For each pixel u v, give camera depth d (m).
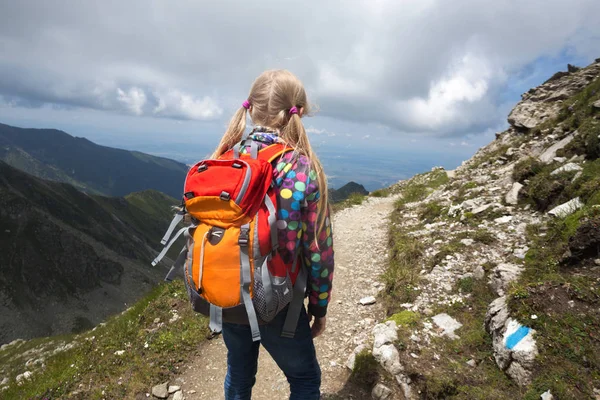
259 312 2.14
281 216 2.12
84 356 6.12
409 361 4.15
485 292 5.28
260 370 5.00
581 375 3.31
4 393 6.08
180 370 5.23
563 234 5.49
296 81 2.43
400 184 23.97
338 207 16.28
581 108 13.59
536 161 9.37
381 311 6.07
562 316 3.78
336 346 5.30
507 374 3.72
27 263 163.12
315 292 2.40
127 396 4.79
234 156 2.35
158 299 7.30
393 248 8.44
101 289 174.00
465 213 8.84
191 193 2.22
